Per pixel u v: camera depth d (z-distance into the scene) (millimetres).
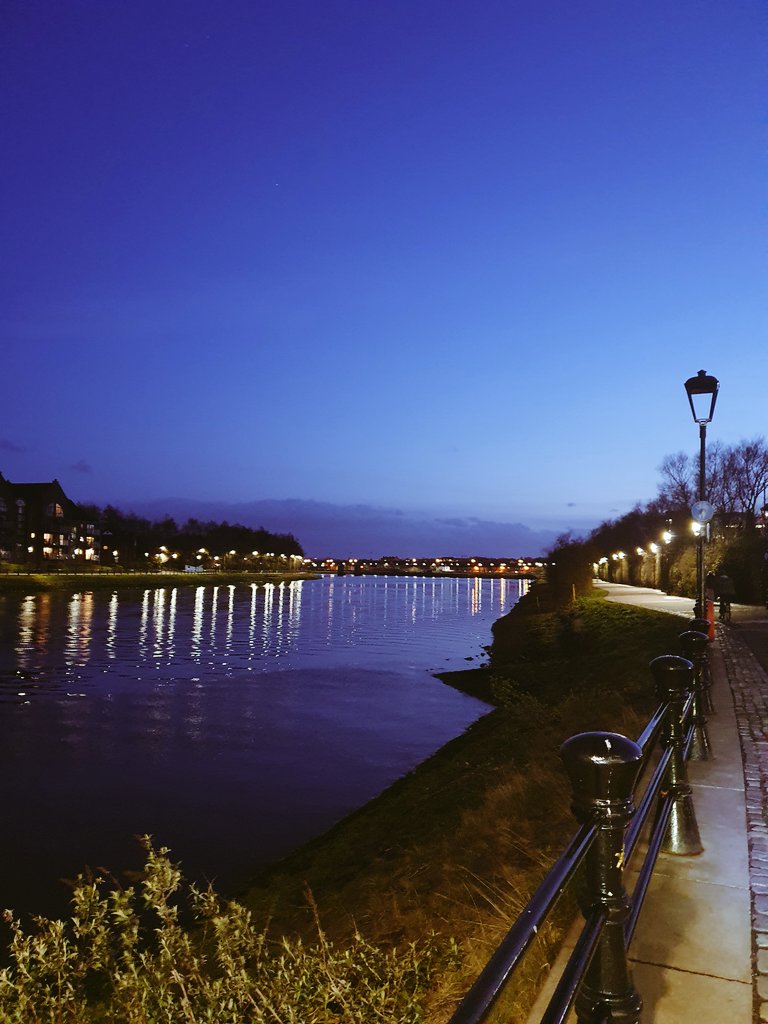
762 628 25203
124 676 31719
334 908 8359
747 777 7531
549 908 2193
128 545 184125
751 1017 3467
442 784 13734
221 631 54125
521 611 66812
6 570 112625
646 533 86875
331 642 48562
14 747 19359
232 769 17547
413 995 3914
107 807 14625
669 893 4816
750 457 73188
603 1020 2645
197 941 5363
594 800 2811
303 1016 3695
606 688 17641
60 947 3980
